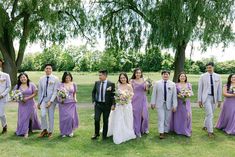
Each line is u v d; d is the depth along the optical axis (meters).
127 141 8.29
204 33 19.20
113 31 24.16
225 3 19.28
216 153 7.27
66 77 8.87
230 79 9.36
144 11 20.95
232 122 9.07
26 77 8.95
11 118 11.10
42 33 23.67
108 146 7.84
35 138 8.51
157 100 8.82
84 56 66.12
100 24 24.38
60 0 21.14
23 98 8.67
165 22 19.62
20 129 8.71
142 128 9.01
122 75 8.62
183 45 21.58
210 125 8.76
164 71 8.91
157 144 8.02
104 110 8.41
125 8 23.11
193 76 48.47
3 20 20.55
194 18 19.30
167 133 9.09
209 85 9.05
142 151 7.41
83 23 23.58
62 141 8.21
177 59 22.50
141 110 8.82
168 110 8.91
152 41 21.02
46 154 7.07
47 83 8.72
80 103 15.06
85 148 7.64
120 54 26.05
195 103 14.93
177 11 19.22
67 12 23.16
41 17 21.77
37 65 75.56
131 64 57.16
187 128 8.91
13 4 21.48
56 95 8.70
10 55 22.16
